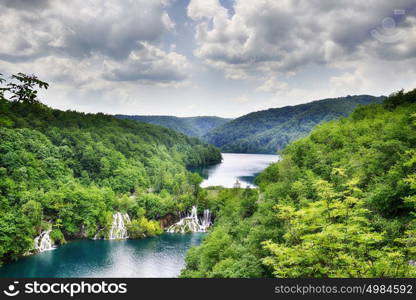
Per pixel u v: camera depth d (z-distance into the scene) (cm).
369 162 4744
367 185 4434
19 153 12769
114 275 7525
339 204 1822
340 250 1914
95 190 12288
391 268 1725
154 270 7881
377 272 1708
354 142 6384
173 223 12850
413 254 2033
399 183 3547
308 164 6788
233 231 6719
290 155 7750
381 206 3809
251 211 8006
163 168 19700
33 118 17712
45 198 10925
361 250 1817
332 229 1681
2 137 13112
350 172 4753
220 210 11862
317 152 6350
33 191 11175
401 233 3309
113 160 16850
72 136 17312
